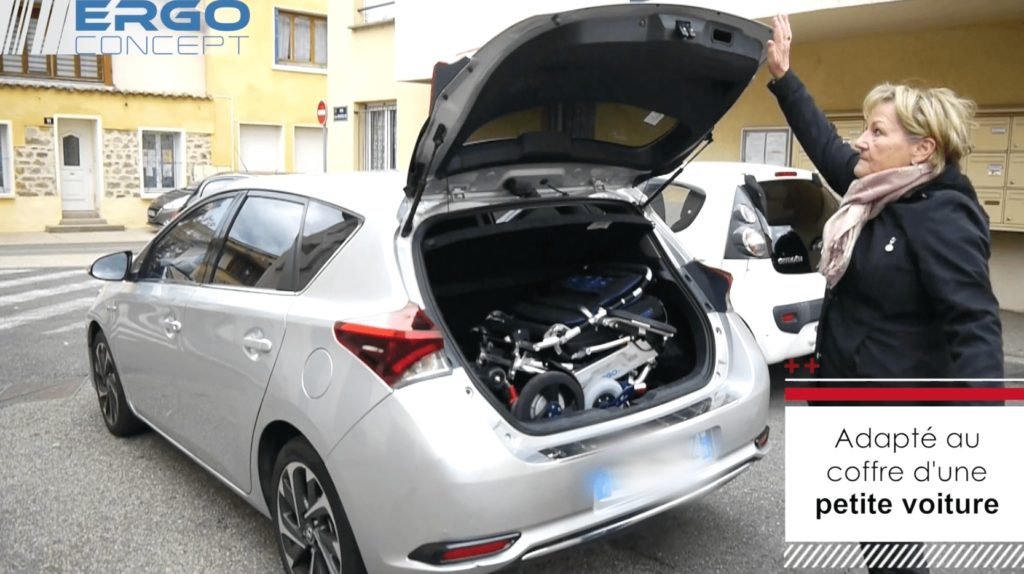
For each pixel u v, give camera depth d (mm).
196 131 21609
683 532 3730
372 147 15352
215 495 4199
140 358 4359
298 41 23500
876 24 8234
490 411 2656
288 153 23531
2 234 18859
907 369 2439
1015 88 8000
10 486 4309
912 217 2334
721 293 3572
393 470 2549
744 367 3389
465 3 11531
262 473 3273
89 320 5121
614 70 2932
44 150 19344
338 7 15383
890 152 2396
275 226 3506
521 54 2584
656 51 2871
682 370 3541
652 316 3559
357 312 2826
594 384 3334
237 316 3371
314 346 2902
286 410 2965
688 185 5613
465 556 2502
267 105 22953
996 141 8086
